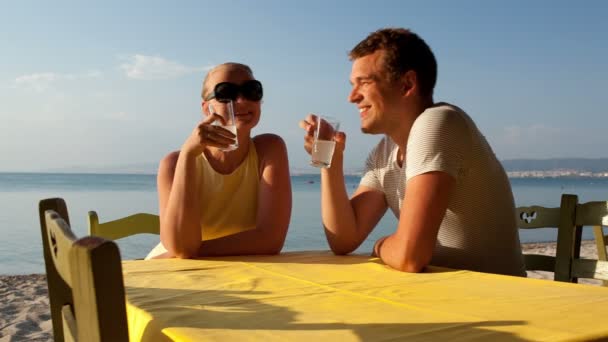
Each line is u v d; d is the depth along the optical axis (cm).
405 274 178
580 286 155
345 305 131
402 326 110
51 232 95
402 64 224
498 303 132
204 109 265
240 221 264
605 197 4100
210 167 257
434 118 201
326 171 245
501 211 218
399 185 243
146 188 5800
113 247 65
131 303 134
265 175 253
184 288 155
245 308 127
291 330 106
